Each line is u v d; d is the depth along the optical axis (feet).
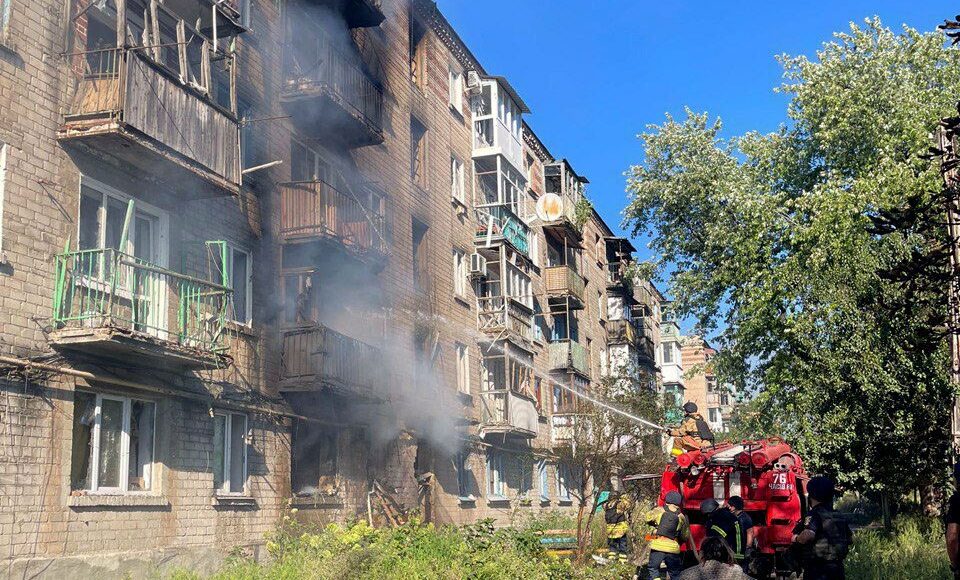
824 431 68.18
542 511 107.04
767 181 92.89
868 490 76.28
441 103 93.97
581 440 71.56
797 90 88.07
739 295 90.53
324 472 62.90
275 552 49.83
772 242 85.30
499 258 101.86
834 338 68.33
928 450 64.69
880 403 65.26
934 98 79.41
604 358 150.71
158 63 43.62
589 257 146.51
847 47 87.10
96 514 41.65
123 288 44.70
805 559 30.71
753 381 90.84
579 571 51.21
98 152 43.50
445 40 96.48
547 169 128.77
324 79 62.13
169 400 47.16
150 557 43.62
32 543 38.19
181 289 45.14
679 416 89.40
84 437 42.24
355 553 44.39
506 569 45.06
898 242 64.18
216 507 49.96
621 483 74.02
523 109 114.83
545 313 118.01
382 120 75.46
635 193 104.27
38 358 39.24
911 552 53.47
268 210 58.75
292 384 56.65
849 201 70.95
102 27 46.50
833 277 68.90
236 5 56.18
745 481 41.88
